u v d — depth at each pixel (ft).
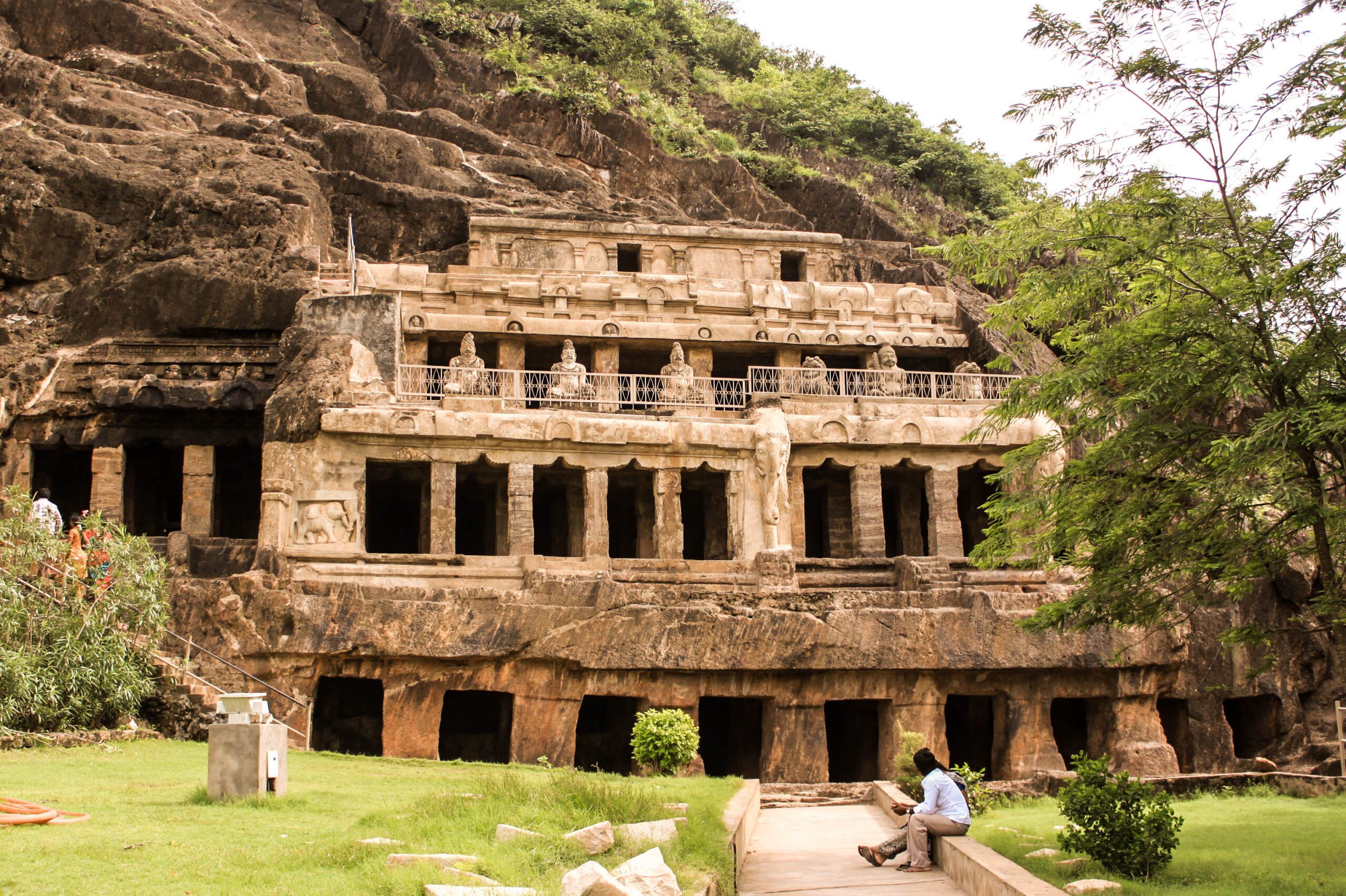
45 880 30.09
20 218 126.72
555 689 90.43
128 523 116.88
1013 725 97.81
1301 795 73.97
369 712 101.76
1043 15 56.29
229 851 34.42
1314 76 51.85
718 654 91.61
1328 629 57.93
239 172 137.59
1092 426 53.88
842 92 239.09
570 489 113.09
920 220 203.92
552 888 31.58
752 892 42.09
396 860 32.76
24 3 170.60
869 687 95.61
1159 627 61.26
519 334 129.29
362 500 98.58
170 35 173.37
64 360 115.24
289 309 120.67
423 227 150.41
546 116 186.29
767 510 105.09
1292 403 51.85
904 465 112.47
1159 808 44.98
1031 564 59.47
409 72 194.18
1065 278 54.85
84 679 67.67
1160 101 55.67
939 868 46.34
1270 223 54.65
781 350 137.28
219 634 86.69
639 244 148.36
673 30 253.24
